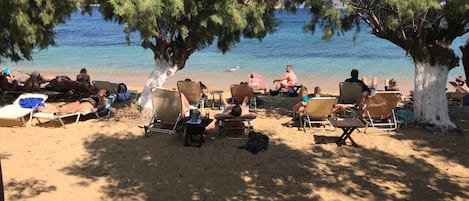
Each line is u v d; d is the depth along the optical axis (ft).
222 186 22.12
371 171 24.21
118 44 119.65
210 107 40.27
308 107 30.83
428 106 31.76
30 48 36.94
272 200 20.61
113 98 38.45
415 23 30.04
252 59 91.35
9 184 21.94
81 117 35.12
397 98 30.48
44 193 21.03
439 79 31.42
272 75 74.02
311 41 121.19
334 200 20.65
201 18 30.17
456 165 25.12
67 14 35.12
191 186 22.07
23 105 33.42
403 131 31.42
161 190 21.56
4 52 36.88
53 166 24.50
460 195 21.17
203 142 28.66
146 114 33.91
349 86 37.42
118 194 21.06
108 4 29.58
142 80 70.23
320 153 26.94
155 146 27.94
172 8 25.91
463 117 37.01
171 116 29.68
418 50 30.81
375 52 100.32
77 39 132.87
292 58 93.15
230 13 28.37
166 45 34.22
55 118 32.07
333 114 35.14
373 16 30.12
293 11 32.04
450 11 26.07
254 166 24.76
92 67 82.89
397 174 23.82
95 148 27.55
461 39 114.32
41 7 32.86
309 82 67.56
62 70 80.12
